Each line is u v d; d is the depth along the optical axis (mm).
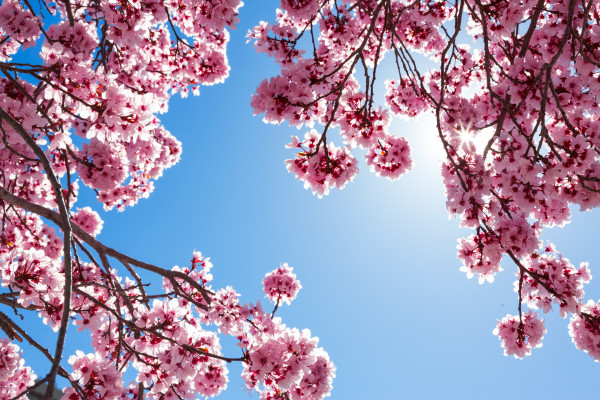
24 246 6516
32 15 4363
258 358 3617
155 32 7133
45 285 3729
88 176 5160
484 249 4938
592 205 4621
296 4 5645
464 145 4801
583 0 4238
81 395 3312
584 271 5086
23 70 3604
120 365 4672
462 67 6980
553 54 4992
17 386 4961
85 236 4672
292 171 4996
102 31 5812
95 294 5297
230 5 5316
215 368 4402
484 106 5641
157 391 4441
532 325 5477
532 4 4820
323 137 4590
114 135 3752
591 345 5480
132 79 6676
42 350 3738
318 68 5309
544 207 5328
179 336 4078
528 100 4648
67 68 3682
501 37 5211
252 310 6508
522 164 4438
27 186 6633
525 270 4918
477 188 4746
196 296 6602
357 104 5285
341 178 4891
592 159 4211
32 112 3812
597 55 4473
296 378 3609
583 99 4797
